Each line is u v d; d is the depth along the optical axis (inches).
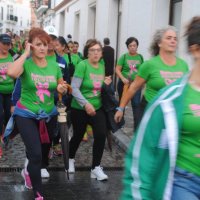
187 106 93.2
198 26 93.7
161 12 463.2
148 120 95.0
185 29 97.6
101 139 228.1
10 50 306.8
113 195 210.2
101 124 225.9
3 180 226.8
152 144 94.0
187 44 95.9
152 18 469.4
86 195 209.2
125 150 296.7
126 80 345.1
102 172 234.4
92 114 220.1
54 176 237.1
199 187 94.6
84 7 869.8
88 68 222.8
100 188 220.4
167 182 91.8
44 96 192.2
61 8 1191.6
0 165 252.2
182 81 96.6
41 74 192.1
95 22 788.0
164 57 189.6
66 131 204.4
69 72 280.4
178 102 93.3
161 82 186.2
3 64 265.0
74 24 986.1
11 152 283.3
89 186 222.8
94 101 224.2
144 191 92.5
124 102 204.5
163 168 92.7
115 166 262.5
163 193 91.9
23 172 215.3
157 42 192.4
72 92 222.2
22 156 274.2
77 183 227.3
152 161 93.7
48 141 198.7
